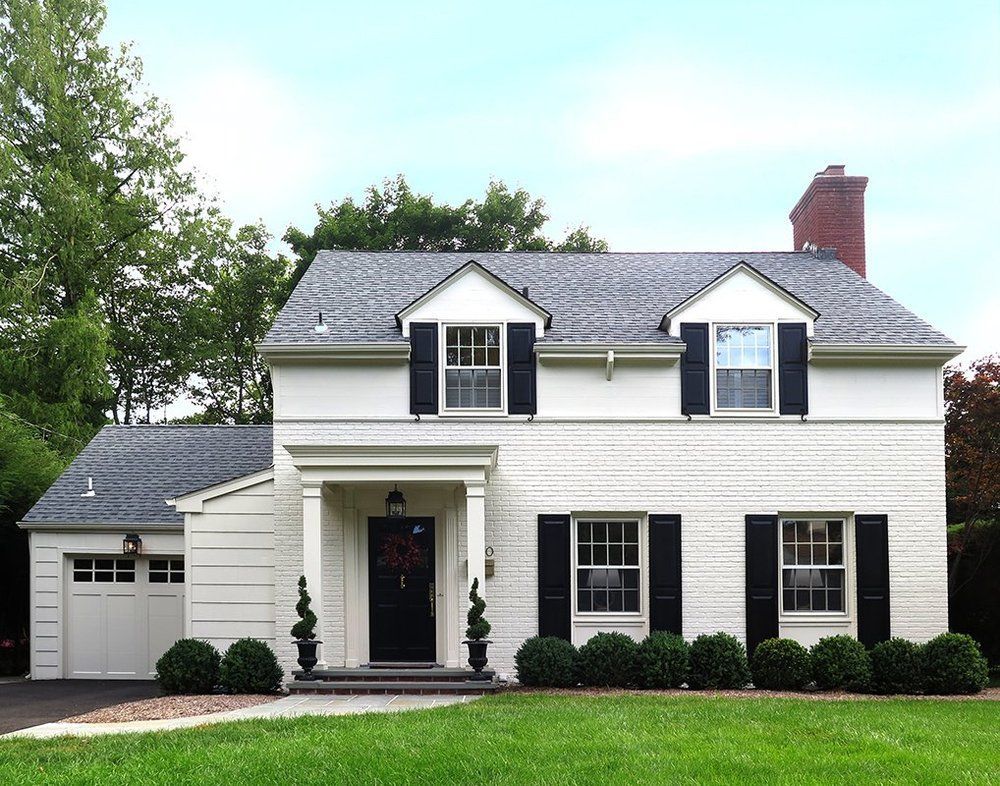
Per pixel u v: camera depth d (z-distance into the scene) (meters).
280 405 17.55
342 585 17.20
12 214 31.11
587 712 12.06
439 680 15.73
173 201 35.50
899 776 8.44
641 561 17.64
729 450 17.73
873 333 18.20
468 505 16.14
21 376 30.48
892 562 17.62
